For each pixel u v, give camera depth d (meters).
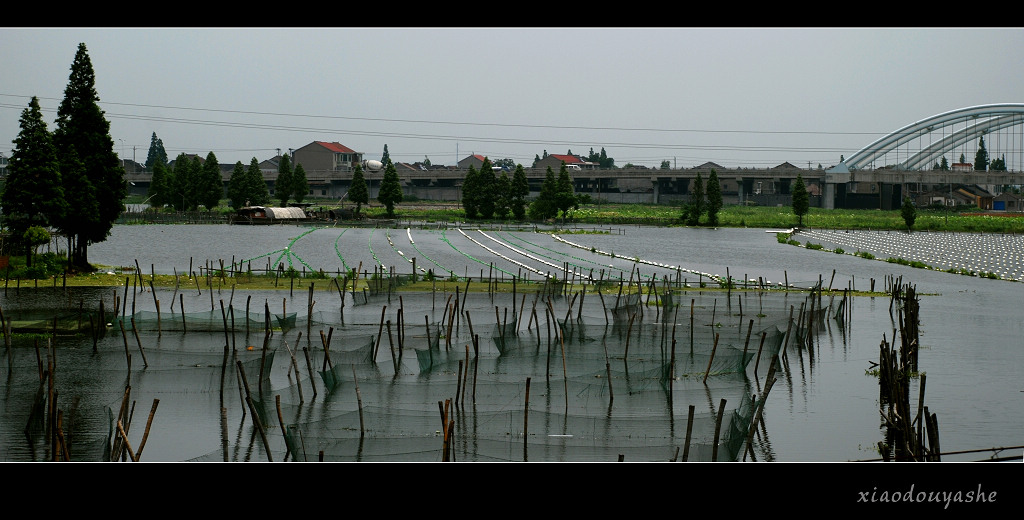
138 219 170.12
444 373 39.97
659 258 118.50
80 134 78.94
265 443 27.69
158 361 39.78
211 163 183.12
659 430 29.75
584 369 40.53
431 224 170.75
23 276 73.69
